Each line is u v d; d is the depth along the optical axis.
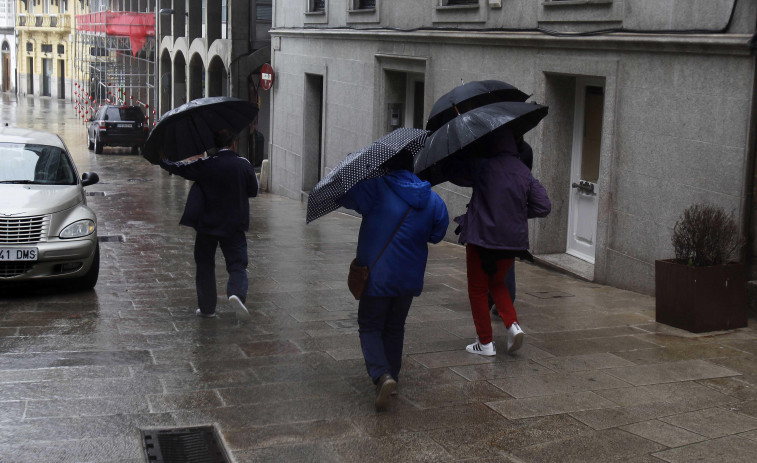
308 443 4.51
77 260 8.61
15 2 68.19
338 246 12.57
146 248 12.19
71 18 63.47
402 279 4.93
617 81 9.03
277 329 7.12
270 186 22.80
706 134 7.88
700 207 7.58
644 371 5.74
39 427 4.68
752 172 7.45
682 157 8.17
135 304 8.24
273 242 12.95
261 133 28.16
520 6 10.82
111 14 37.75
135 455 4.31
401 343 5.25
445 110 6.27
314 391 5.39
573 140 10.45
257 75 27.38
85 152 33.59
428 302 8.21
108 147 36.06
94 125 33.53
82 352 6.32
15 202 8.60
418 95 15.35
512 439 4.56
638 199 8.78
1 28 71.06
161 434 4.64
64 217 8.72
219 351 6.38
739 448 4.39
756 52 7.28
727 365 5.88
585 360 6.02
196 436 4.63
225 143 7.14
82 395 5.26
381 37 15.28
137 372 5.79
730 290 6.84
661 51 8.38
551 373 5.71
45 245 8.42
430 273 9.91
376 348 5.00
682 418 4.84
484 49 11.77
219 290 8.95
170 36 35.16
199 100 7.04
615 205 9.12
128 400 5.18
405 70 14.57
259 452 4.38
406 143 4.83
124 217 16.25
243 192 7.11
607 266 9.23
